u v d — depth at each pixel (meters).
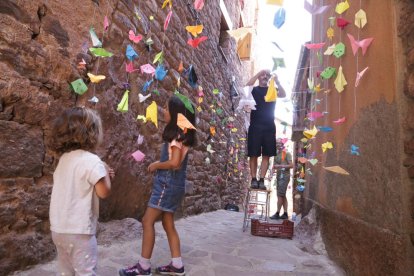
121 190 3.47
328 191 3.72
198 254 3.18
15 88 2.13
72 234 1.54
